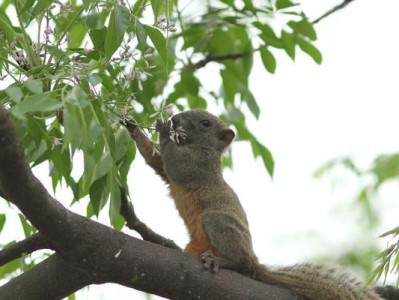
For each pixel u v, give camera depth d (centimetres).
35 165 936
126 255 976
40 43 968
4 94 879
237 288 1042
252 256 1221
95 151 862
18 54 945
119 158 954
